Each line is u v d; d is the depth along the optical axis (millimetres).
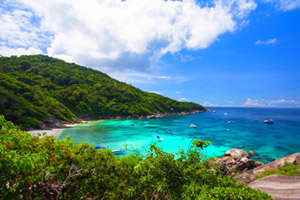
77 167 6844
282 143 39125
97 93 109062
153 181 5547
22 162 3533
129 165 8922
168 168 5629
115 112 96312
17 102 52312
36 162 3994
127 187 6809
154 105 124938
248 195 4207
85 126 62781
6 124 4402
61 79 105750
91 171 7371
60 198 6527
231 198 4141
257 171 17703
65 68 133875
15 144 4383
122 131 53969
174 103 148875
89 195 7453
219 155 30469
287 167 17016
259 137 45531
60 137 43125
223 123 77312
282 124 74500
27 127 46250
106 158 8562
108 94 112188
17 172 4035
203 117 112062
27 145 4891
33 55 138875
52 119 58219
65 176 6785
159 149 5980
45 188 5621
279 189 11000
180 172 5652
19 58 123125
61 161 6578
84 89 104500
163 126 66125
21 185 4219
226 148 35125
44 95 75062
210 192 4383
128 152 32031
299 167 16875
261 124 73750
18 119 46906
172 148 35125
